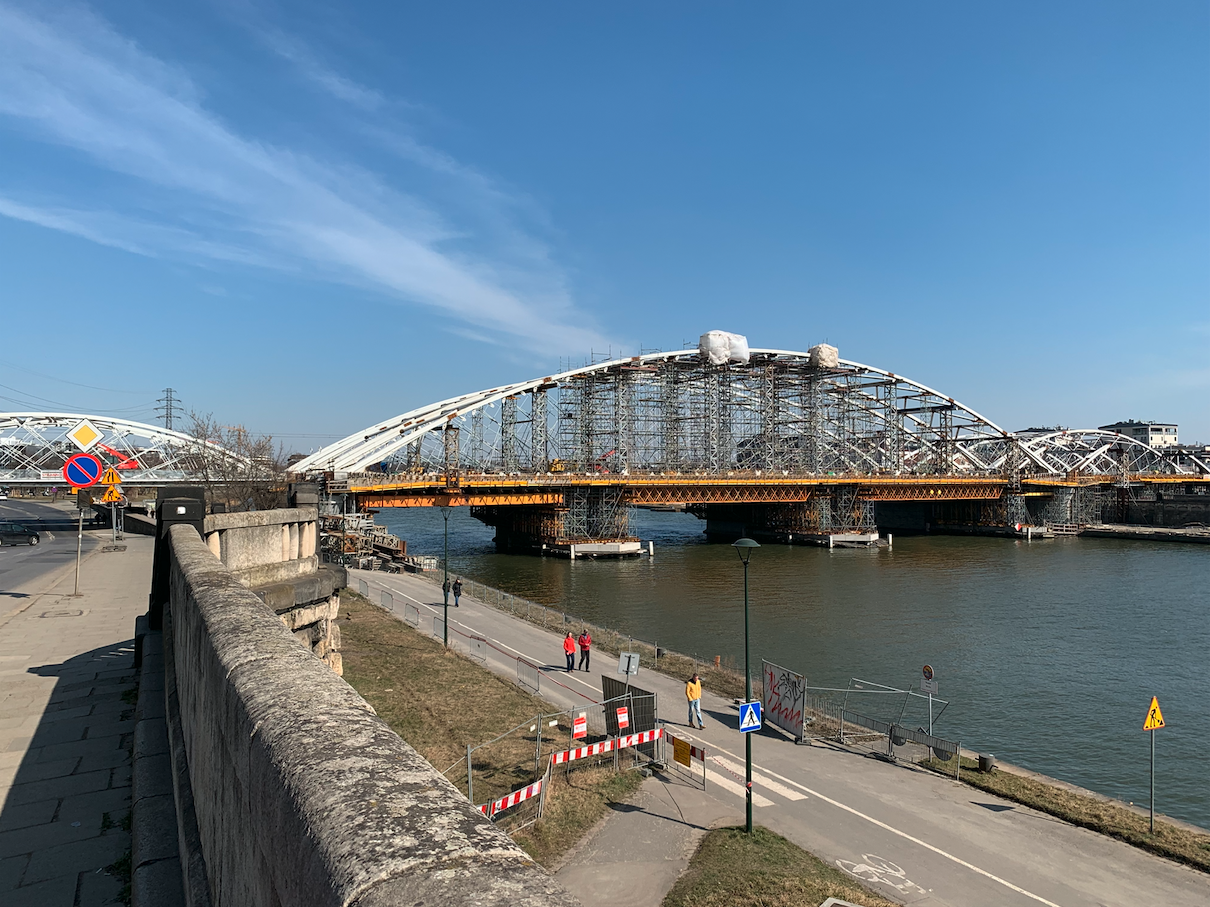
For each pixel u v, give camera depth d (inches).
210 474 3297.2
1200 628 2484.0
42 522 3558.1
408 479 4256.9
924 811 947.3
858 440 6673.2
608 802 906.1
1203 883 800.3
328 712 155.6
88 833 354.3
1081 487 6815.9
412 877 86.3
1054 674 1927.9
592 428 5241.1
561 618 2130.9
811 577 3649.1
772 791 980.6
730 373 5743.1
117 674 639.8
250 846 153.7
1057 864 829.2
